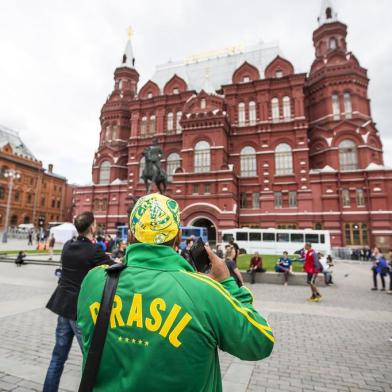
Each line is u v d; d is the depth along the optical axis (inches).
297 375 193.9
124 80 2187.5
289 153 1581.0
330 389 176.1
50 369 146.3
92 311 65.1
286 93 1662.2
